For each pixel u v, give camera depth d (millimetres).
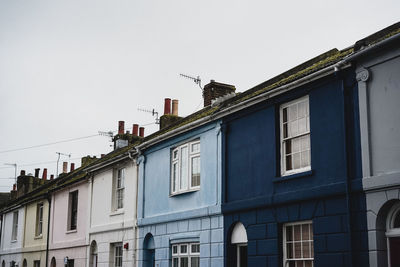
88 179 23531
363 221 10312
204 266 14938
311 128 12031
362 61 10828
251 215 13422
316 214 11469
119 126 29125
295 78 12375
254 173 13594
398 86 10102
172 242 16766
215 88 19656
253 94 14219
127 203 20000
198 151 16344
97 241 21875
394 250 9898
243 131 14281
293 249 12258
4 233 34688
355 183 10531
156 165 18531
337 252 10805
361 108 10750
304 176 11969
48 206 28016
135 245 18922
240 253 14094
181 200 16625
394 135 10031
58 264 25500
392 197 9812
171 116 21719
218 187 14867
